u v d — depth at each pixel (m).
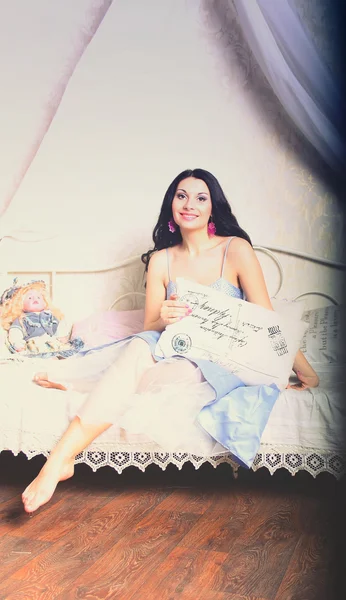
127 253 3.22
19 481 2.60
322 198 3.02
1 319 3.03
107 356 2.58
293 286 3.06
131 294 3.21
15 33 3.24
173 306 2.55
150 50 3.14
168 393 2.31
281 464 2.30
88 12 3.18
